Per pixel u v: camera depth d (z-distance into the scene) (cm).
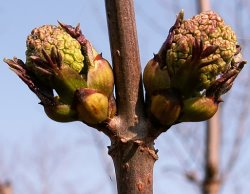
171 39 27
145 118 27
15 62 27
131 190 27
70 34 27
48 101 27
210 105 27
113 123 27
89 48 27
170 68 27
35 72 27
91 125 27
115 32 27
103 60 27
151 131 27
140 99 27
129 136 27
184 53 27
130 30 27
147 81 27
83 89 27
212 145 76
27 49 27
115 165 27
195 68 27
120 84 27
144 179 27
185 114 27
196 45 27
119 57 27
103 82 27
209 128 76
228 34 27
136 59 27
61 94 27
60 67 27
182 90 27
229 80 27
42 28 27
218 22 27
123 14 27
